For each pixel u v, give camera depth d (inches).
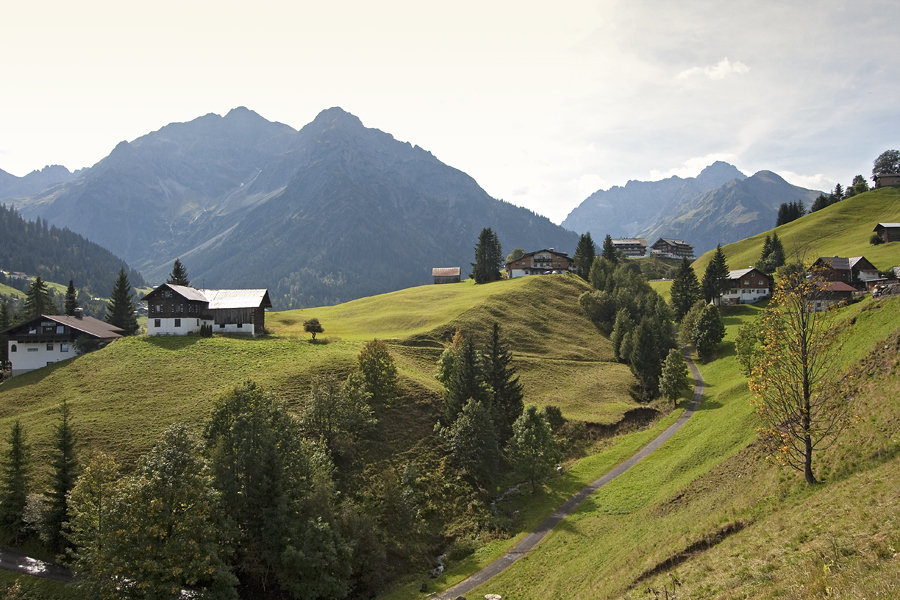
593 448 3100.4
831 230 7657.5
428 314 5285.4
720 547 1314.0
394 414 2960.1
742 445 2103.8
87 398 2812.5
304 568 1809.8
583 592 1514.5
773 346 1472.7
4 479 1967.3
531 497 2568.9
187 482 1690.5
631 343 4557.1
